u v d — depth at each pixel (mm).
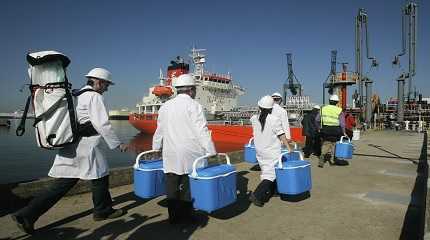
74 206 5188
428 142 15102
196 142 4336
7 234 4047
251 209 5137
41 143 3980
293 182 5051
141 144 33375
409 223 4520
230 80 39969
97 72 4375
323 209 5148
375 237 4031
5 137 49156
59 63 4027
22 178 18203
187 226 4375
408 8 29688
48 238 3945
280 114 6594
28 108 4082
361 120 35469
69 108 4047
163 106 4574
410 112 41875
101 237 3980
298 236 4070
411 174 8031
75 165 4215
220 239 3961
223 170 4266
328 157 10617
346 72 34438
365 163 9758
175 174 4375
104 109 4281
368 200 5668
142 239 3928
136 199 5652
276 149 5371
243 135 27719
